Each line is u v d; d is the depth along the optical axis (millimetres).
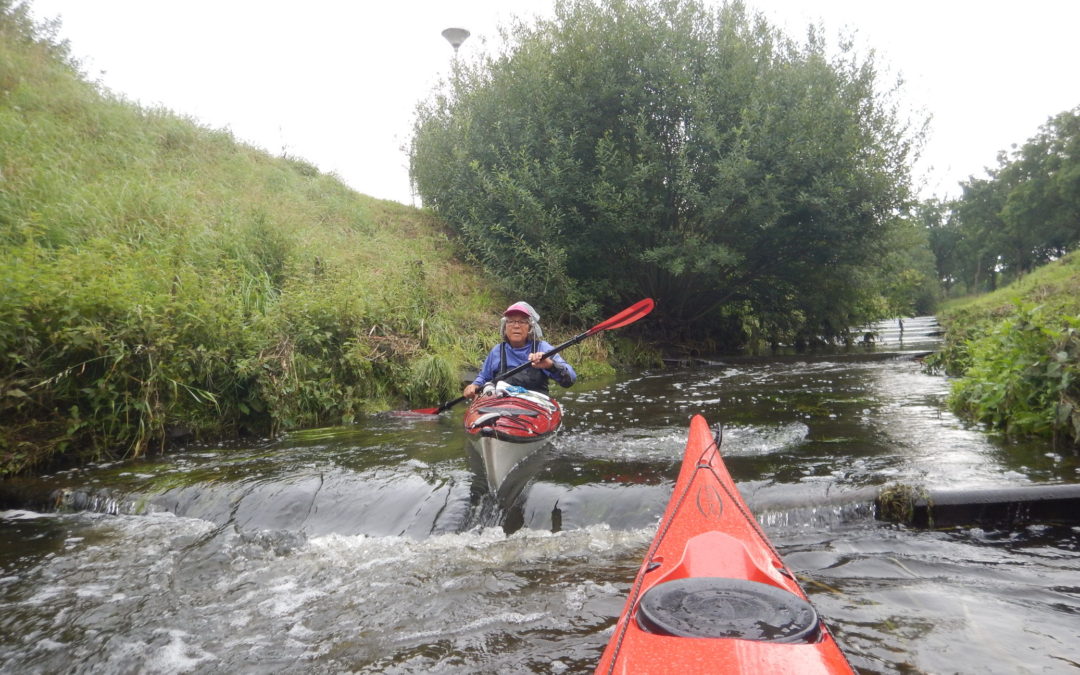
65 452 5242
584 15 12477
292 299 7652
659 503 3709
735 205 11891
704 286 14148
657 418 6379
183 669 2365
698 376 10328
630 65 12117
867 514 3473
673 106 11922
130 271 6391
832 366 11414
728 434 5406
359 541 3584
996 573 2816
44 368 5277
